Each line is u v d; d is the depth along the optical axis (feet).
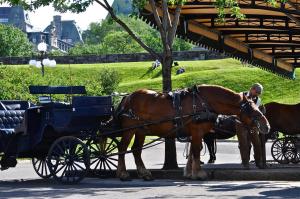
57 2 73.92
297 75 286.87
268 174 61.16
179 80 297.53
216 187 53.36
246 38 111.24
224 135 78.28
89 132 60.39
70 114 59.21
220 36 105.29
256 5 71.97
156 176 64.75
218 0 69.21
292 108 75.87
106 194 49.14
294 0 75.41
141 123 59.26
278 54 131.23
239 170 62.69
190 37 100.17
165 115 58.34
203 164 78.95
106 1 72.49
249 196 46.68
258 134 67.05
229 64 352.69
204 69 340.18
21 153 61.62
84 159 57.11
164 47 70.08
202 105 57.72
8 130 60.23
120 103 61.00
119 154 60.18
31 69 247.91
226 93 57.98
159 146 136.77
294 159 79.36
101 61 407.85
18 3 74.95
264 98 269.44
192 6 85.51
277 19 93.91
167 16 70.69
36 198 47.06
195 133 58.03
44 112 59.36
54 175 57.98
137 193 49.62
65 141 57.62
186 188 52.90
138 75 340.18
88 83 174.81
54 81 162.50
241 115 57.82
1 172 75.61
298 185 54.75
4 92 138.72
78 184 57.52
